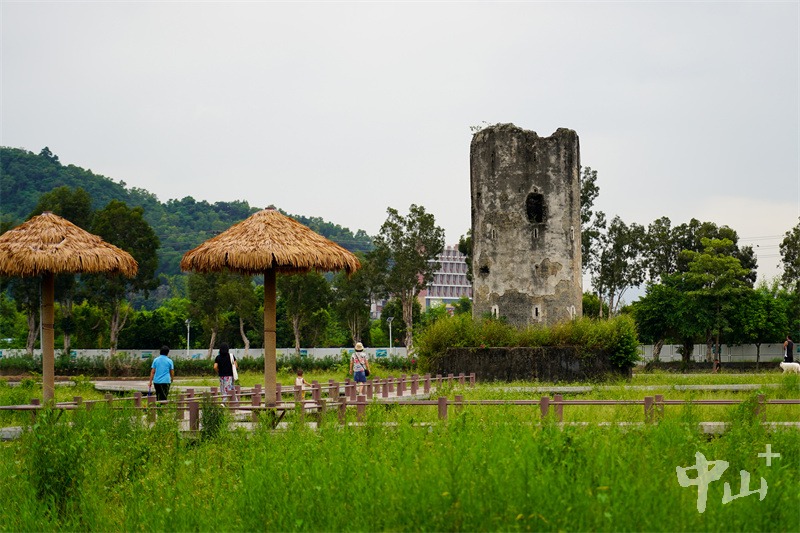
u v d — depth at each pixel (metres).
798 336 69.25
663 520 9.99
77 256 21.84
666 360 70.94
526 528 9.88
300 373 27.69
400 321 86.81
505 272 42.38
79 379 36.72
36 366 57.53
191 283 68.69
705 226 77.06
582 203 69.50
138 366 55.22
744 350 69.81
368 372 27.97
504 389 32.12
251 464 13.52
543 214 42.66
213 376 51.88
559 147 43.00
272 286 21.88
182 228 158.62
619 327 38.62
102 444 15.27
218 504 12.35
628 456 12.27
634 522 9.85
